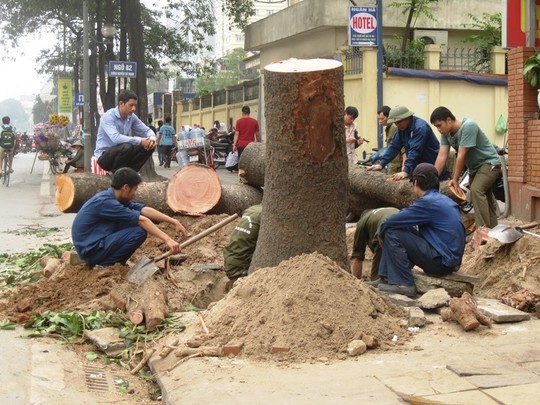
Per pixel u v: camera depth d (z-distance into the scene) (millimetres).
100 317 6273
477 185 8625
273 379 4723
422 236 6621
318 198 6270
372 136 18859
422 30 23047
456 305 5711
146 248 8352
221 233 8797
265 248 6445
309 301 5445
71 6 31953
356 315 5457
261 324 5395
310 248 6297
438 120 8555
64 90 43344
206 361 5129
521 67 9891
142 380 5309
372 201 10562
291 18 24172
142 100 22188
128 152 9445
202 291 7316
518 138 9984
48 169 30047
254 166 10078
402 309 5938
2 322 6367
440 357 5031
